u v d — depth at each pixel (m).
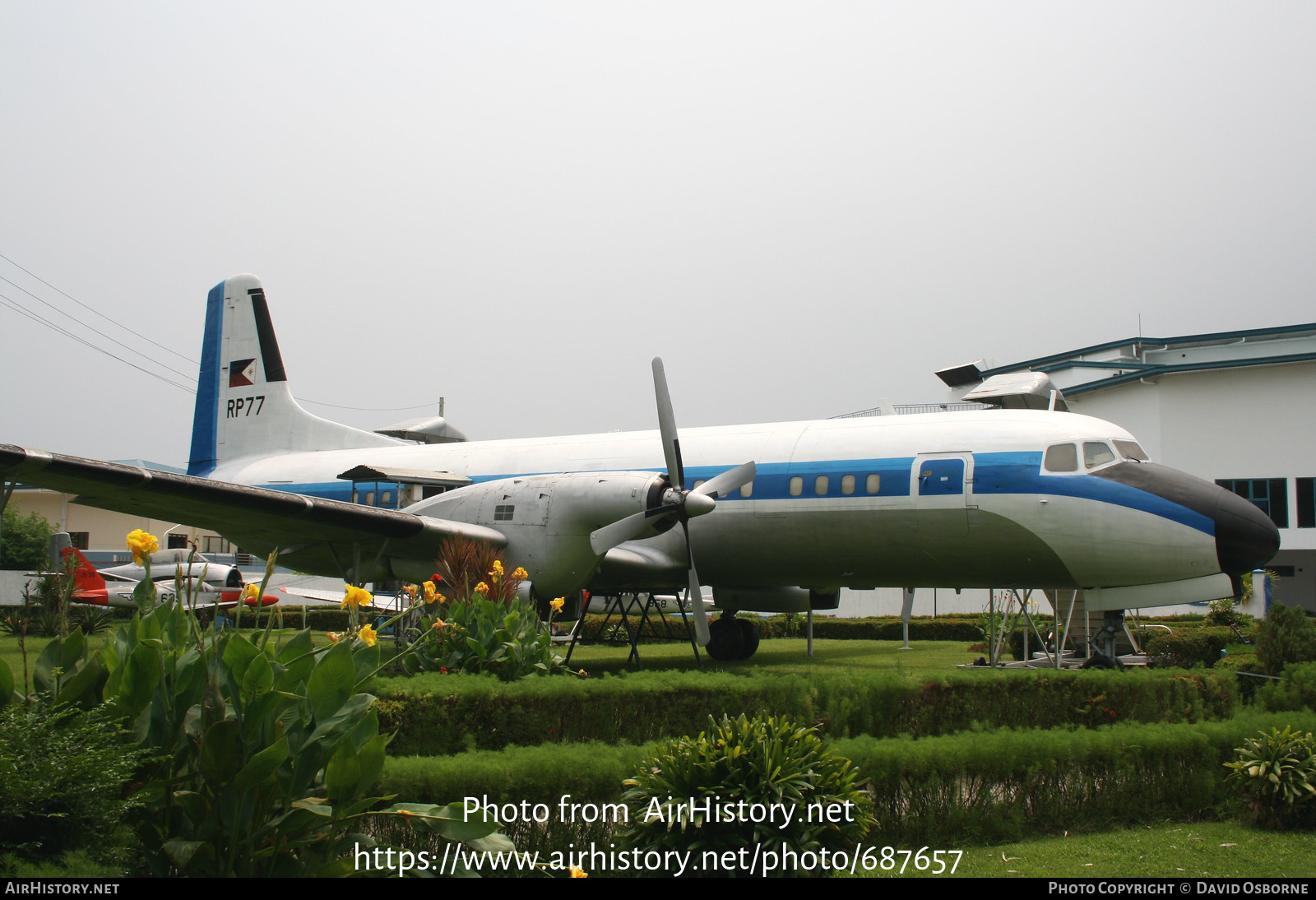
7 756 3.60
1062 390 37.41
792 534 13.45
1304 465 32.09
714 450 14.49
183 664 4.12
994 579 12.72
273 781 3.99
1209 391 33.69
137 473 10.39
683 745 5.35
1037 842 6.07
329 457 18.95
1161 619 25.83
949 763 5.97
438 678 6.98
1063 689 7.99
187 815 3.96
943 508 12.38
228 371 21.20
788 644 20.77
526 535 12.10
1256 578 24.56
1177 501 11.43
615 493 11.75
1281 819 6.38
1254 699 9.17
